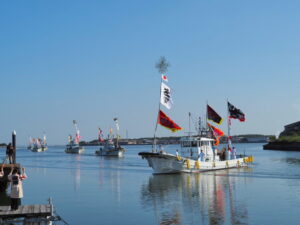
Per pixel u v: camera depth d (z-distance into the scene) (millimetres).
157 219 23547
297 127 199500
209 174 49719
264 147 179875
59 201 31453
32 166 78688
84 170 65562
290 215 24000
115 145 138125
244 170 54781
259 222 22266
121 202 30219
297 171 53188
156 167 49969
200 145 53250
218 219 23141
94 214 25578
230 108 58125
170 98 49156
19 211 21016
